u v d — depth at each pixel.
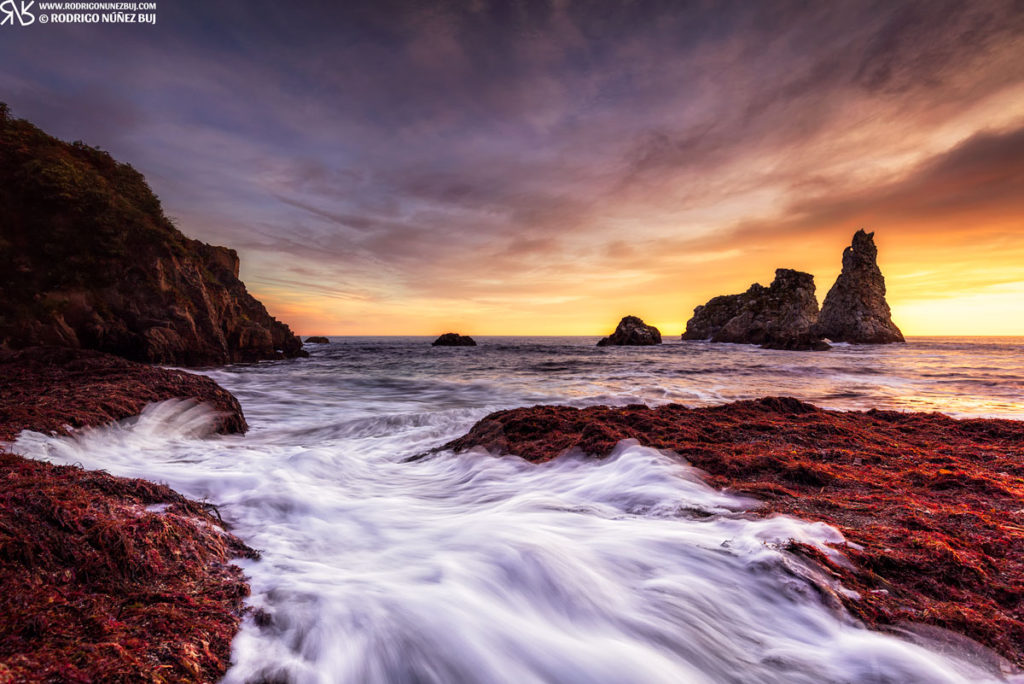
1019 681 2.31
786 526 4.03
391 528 4.39
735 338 84.50
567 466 6.45
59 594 2.43
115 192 31.81
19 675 1.81
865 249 83.56
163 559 3.00
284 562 3.49
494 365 35.66
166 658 2.11
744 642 2.71
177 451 7.79
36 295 25.11
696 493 5.06
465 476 6.52
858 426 8.82
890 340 78.88
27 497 3.03
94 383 9.55
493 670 2.44
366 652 2.44
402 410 14.74
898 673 2.38
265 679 2.15
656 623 2.86
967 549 3.63
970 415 12.87
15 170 27.36
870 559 3.41
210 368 30.27
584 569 3.35
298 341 47.62
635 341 79.62
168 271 31.03
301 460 6.54
